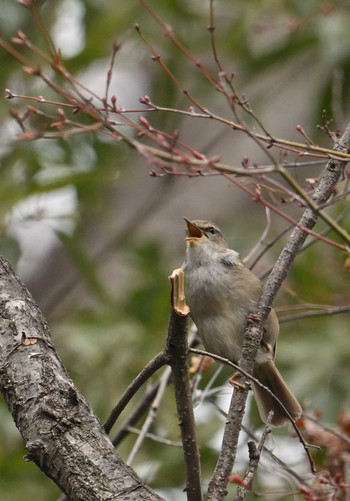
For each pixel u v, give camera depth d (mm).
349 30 12750
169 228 16562
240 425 6758
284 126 16250
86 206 14469
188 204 16906
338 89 9875
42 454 6035
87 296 16250
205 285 9109
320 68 14414
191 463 6305
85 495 5863
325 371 11594
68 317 13445
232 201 16859
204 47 13703
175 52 13539
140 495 5828
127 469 5984
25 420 6168
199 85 13414
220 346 9078
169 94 13547
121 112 7273
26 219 13461
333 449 8258
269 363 8789
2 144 14062
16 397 6246
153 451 11578
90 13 13938
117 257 16031
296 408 8820
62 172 13781
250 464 6289
